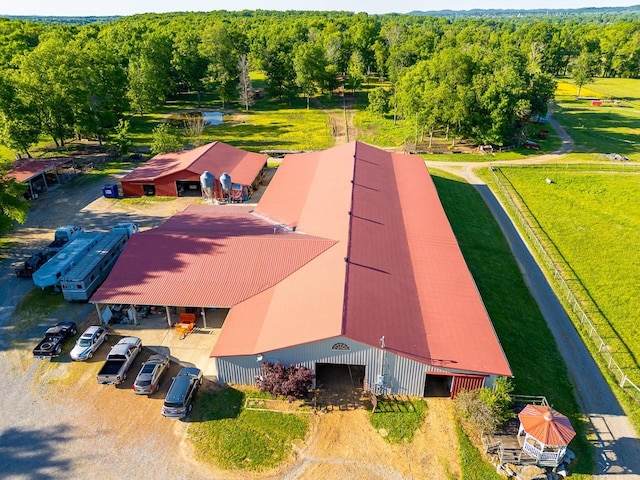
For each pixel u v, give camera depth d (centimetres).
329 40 14738
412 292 3238
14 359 3067
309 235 3922
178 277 3419
